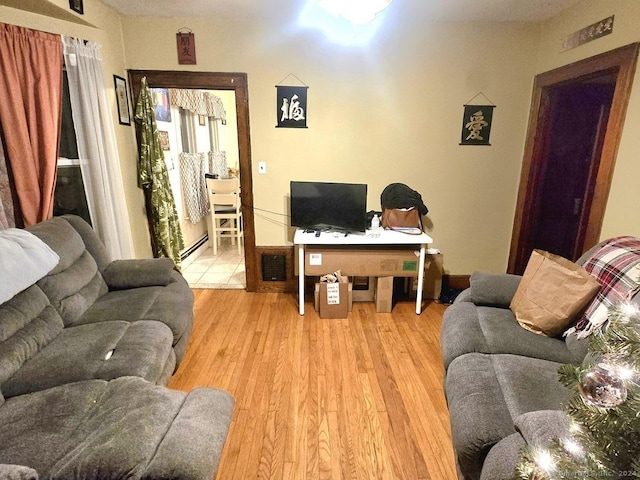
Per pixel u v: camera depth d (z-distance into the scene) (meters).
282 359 2.45
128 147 3.12
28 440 1.21
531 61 3.12
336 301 2.96
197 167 4.82
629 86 2.15
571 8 2.67
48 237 2.04
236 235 4.97
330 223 3.03
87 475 1.09
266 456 1.70
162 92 4.00
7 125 2.19
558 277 1.84
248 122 3.21
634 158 2.12
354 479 1.60
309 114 3.21
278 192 3.38
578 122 3.11
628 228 2.18
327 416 1.95
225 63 3.07
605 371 0.87
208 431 1.28
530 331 1.87
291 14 2.94
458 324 1.95
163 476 1.10
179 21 2.98
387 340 2.70
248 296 3.48
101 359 1.64
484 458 1.27
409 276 3.24
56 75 2.37
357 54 3.08
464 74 3.14
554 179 3.28
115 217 2.86
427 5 2.69
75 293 2.10
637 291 1.41
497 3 2.64
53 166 2.40
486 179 3.39
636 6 2.09
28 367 1.58
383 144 3.29
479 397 1.42
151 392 1.44
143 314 2.09
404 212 3.14
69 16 2.41
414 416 1.96
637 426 0.82
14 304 1.69
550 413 1.13
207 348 2.58
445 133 3.27
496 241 3.57
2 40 2.13
